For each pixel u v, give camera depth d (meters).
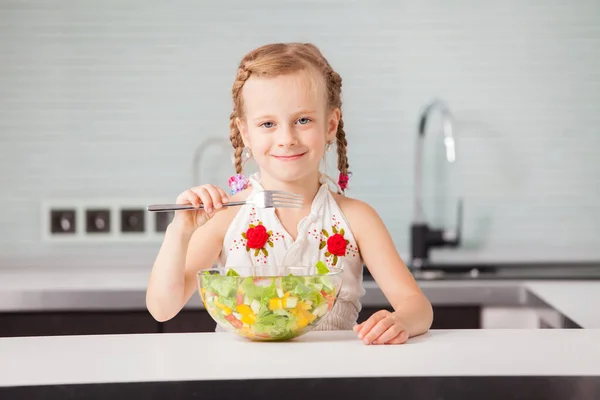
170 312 1.58
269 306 1.32
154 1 3.37
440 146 3.43
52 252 3.36
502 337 1.39
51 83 3.36
